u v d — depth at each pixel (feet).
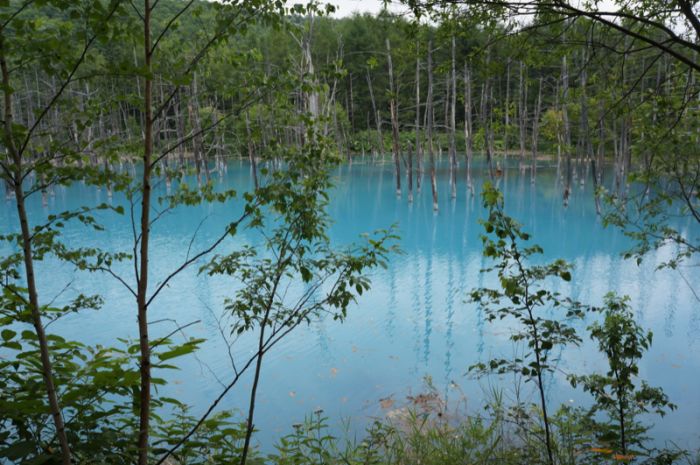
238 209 72.95
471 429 15.38
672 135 12.05
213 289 34.09
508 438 15.06
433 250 48.01
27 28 5.34
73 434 6.66
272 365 22.89
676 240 13.66
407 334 26.58
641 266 39.93
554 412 17.95
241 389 20.66
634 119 13.20
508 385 20.61
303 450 14.82
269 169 8.77
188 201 7.55
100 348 7.92
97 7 5.36
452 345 25.21
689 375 21.04
